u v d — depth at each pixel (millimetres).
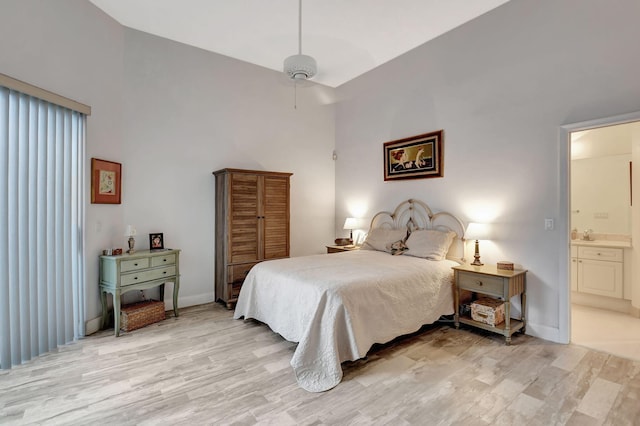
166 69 3865
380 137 4770
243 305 3439
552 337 2955
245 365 2477
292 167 5066
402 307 2816
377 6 3271
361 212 5113
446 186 3895
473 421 1801
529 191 3131
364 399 2020
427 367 2436
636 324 3344
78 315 3010
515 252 3238
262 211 4199
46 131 2668
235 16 3418
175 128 3941
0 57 2344
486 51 3447
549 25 2963
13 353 2441
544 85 3008
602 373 2330
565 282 2877
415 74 4215
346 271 2961
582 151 4371
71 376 2295
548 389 2123
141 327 3281
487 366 2447
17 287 2455
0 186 2332
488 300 3293
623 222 4066
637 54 2482
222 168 4344
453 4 3277
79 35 3021
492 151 3424
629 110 2523
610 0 2607
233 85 4426
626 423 1779
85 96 3092
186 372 2363
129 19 3461
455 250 3775
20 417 1835
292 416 1849
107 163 3324
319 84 5387
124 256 3146
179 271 3865
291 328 2744
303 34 3809
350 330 2367
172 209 3932
